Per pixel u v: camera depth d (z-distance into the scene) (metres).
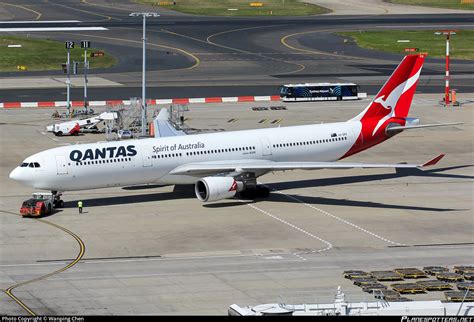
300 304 88.88
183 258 115.38
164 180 143.50
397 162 176.25
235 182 141.12
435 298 99.38
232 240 123.62
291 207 142.25
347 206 143.12
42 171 134.88
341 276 107.56
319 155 155.12
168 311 95.00
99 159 137.62
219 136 148.00
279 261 113.94
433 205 143.88
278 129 153.62
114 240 123.44
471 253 117.69
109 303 97.62
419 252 118.06
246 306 96.50
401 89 161.12
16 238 124.12
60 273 108.69
